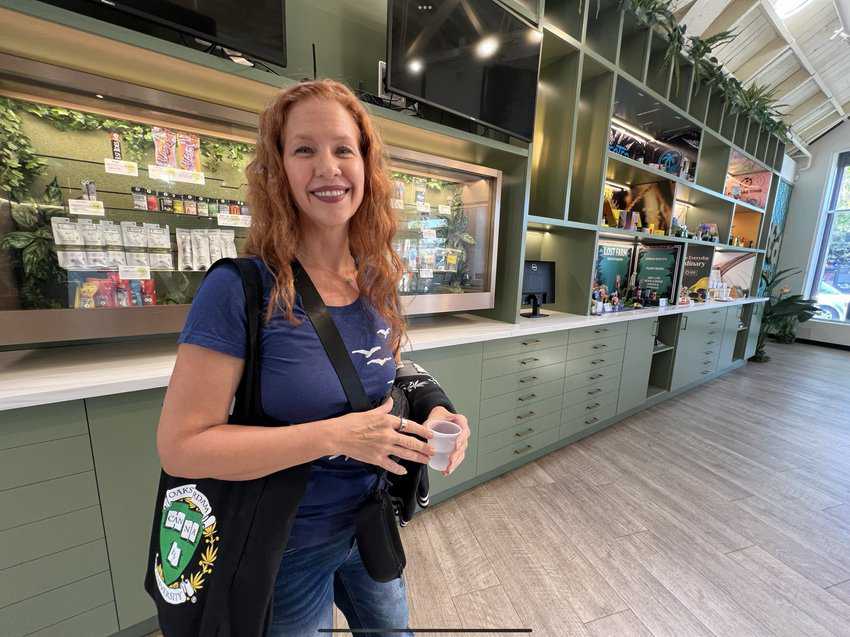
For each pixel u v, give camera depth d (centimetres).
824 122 551
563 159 223
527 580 139
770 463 229
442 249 202
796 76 434
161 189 127
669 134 293
